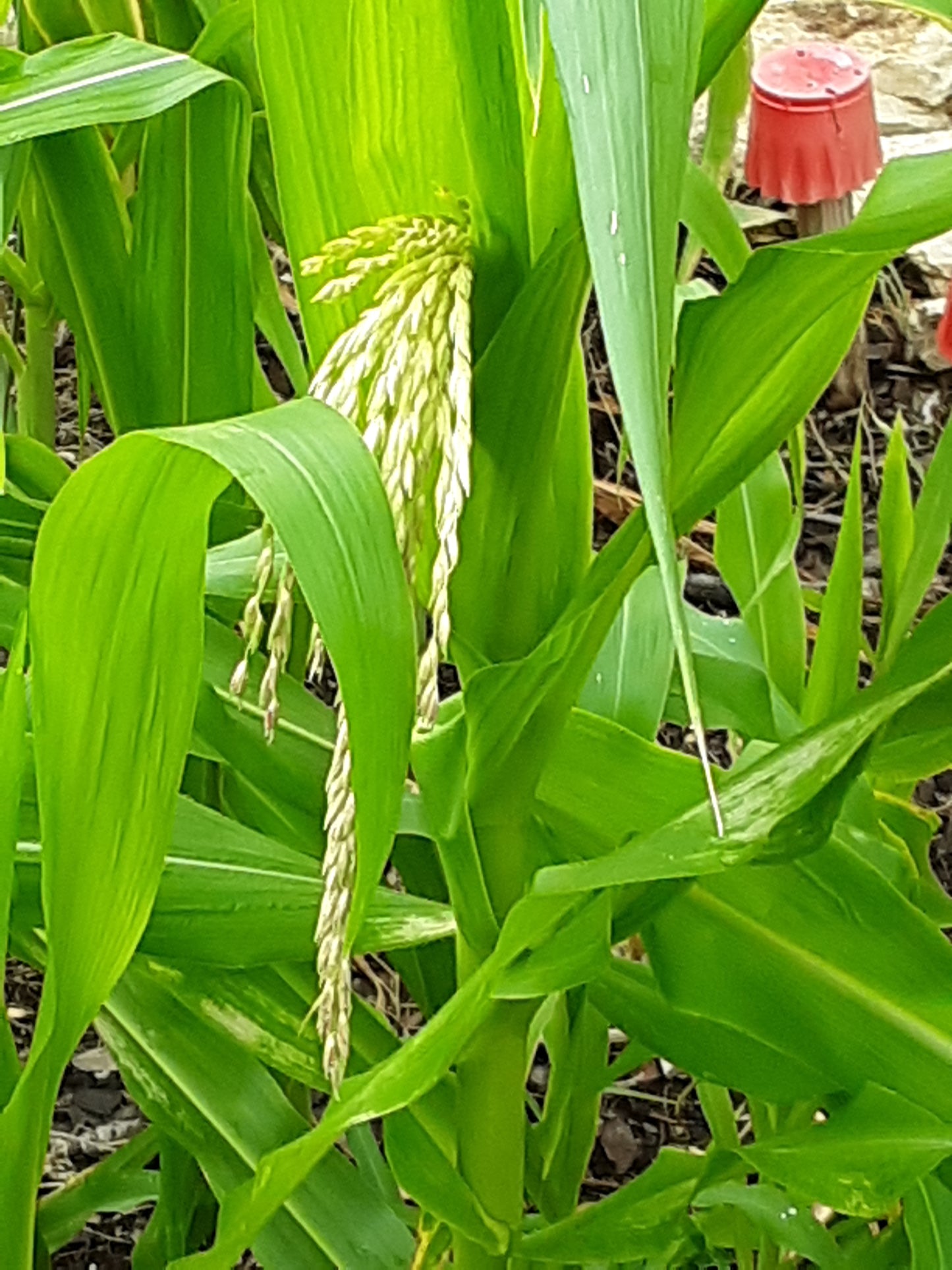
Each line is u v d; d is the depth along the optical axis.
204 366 0.90
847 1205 0.68
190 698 0.54
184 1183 1.08
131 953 0.60
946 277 2.02
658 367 0.40
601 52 0.39
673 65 0.43
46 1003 0.58
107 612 0.51
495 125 0.57
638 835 0.75
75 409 2.02
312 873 0.81
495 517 0.67
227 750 0.88
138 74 0.74
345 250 0.54
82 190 0.88
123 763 0.55
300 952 0.80
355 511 0.43
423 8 0.58
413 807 0.85
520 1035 0.76
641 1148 1.60
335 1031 0.50
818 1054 0.77
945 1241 0.72
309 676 0.53
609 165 0.39
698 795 0.80
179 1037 0.88
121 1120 1.59
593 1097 1.05
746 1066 0.84
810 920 0.77
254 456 0.42
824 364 0.67
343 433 0.44
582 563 0.78
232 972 0.88
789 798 0.66
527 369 0.63
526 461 0.65
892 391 2.05
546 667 0.66
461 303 0.50
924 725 0.73
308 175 0.63
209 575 0.83
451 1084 0.86
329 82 0.61
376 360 0.49
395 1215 0.91
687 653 0.39
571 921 0.70
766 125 1.48
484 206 0.59
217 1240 0.68
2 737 0.57
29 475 0.97
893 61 2.21
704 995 0.78
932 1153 0.68
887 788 1.09
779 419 0.68
